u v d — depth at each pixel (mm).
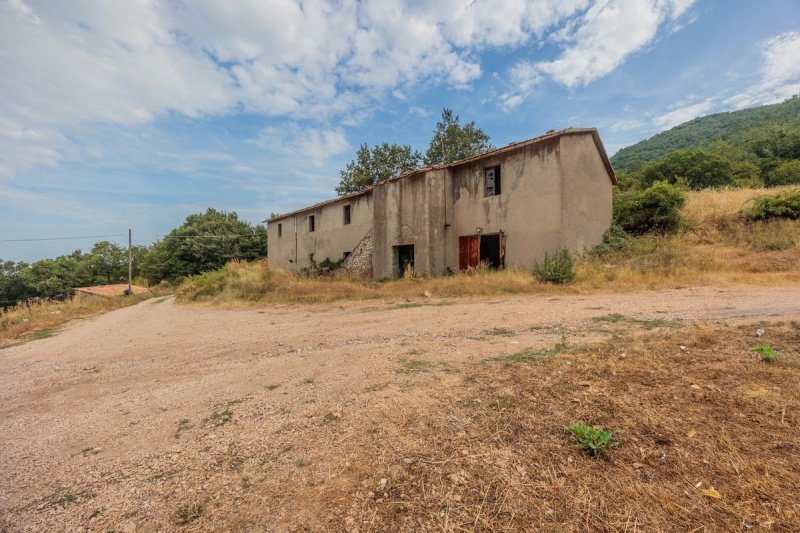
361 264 17766
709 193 19672
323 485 1959
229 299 12828
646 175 28109
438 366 3736
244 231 41500
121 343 6844
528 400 2734
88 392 3977
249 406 3123
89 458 2469
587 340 4316
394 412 2732
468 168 14281
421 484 1896
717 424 2217
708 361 3270
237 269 19516
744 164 27984
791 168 23984
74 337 8383
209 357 5090
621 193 16516
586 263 11125
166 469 2252
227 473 2152
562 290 9039
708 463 1866
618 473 1854
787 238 11469
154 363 5035
